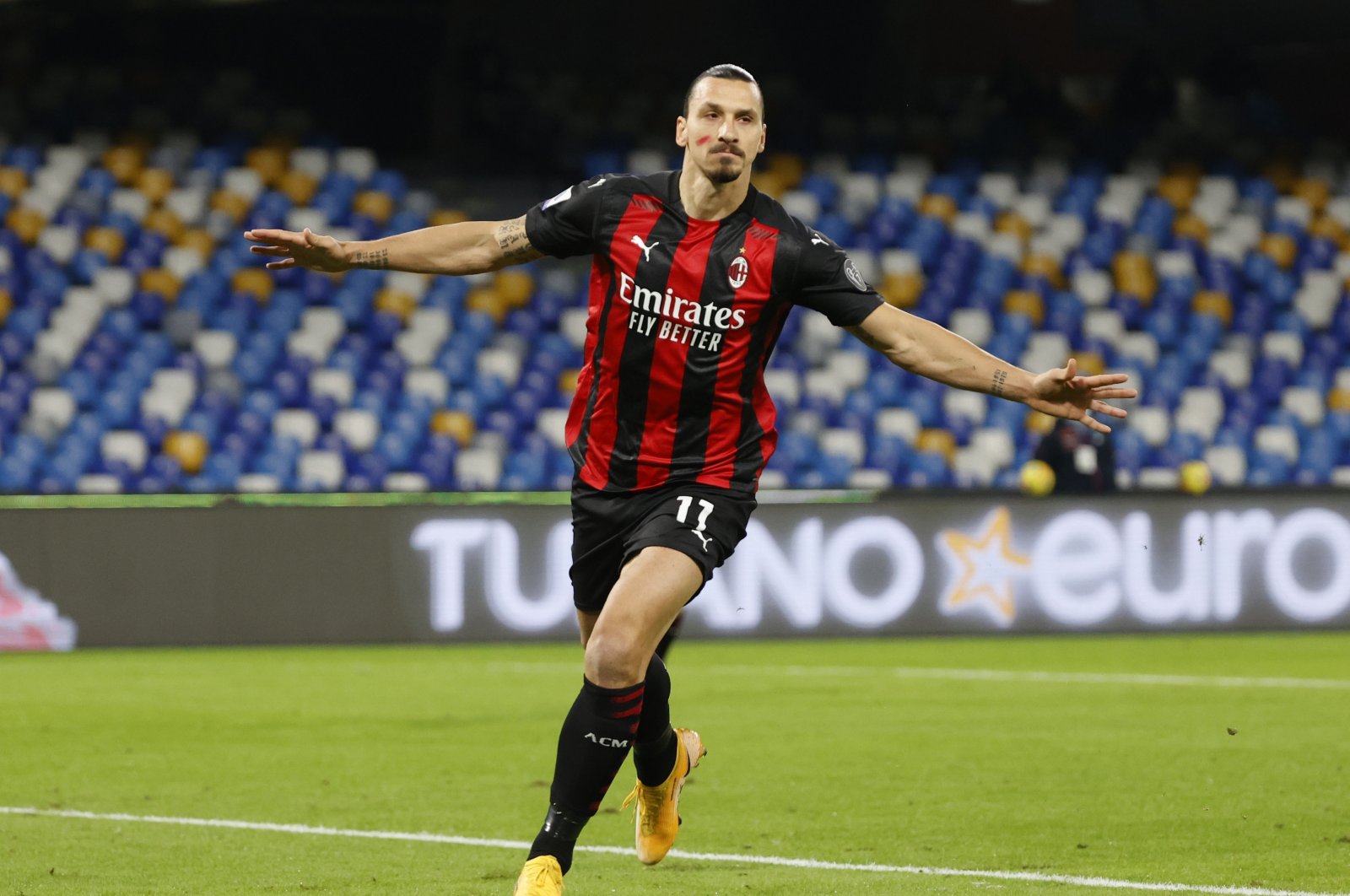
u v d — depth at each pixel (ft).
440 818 71.10
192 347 207.21
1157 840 65.00
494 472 199.31
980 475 205.98
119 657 143.02
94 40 244.42
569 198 51.39
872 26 260.83
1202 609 159.33
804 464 204.13
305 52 251.39
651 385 50.60
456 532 152.15
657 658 53.83
